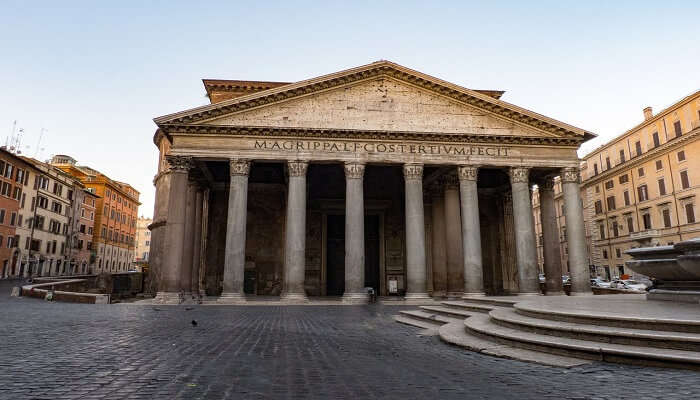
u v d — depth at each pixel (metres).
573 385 6.57
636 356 7.88
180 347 10.04
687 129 49.25
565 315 10.66
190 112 28.20
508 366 8.17
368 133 29.19
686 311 10.52
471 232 29.48
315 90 29.75
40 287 31.22
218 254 37.25
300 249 27.97
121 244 96.38
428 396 5.93
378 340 11.96
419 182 29.59
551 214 34.28
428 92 30.84
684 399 5.67
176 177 28.09
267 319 17.83
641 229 55.88
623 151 60.31
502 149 30.80
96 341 10.69
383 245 39.88
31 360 8.14
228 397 5.73
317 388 6.34
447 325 14.24
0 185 54.31
